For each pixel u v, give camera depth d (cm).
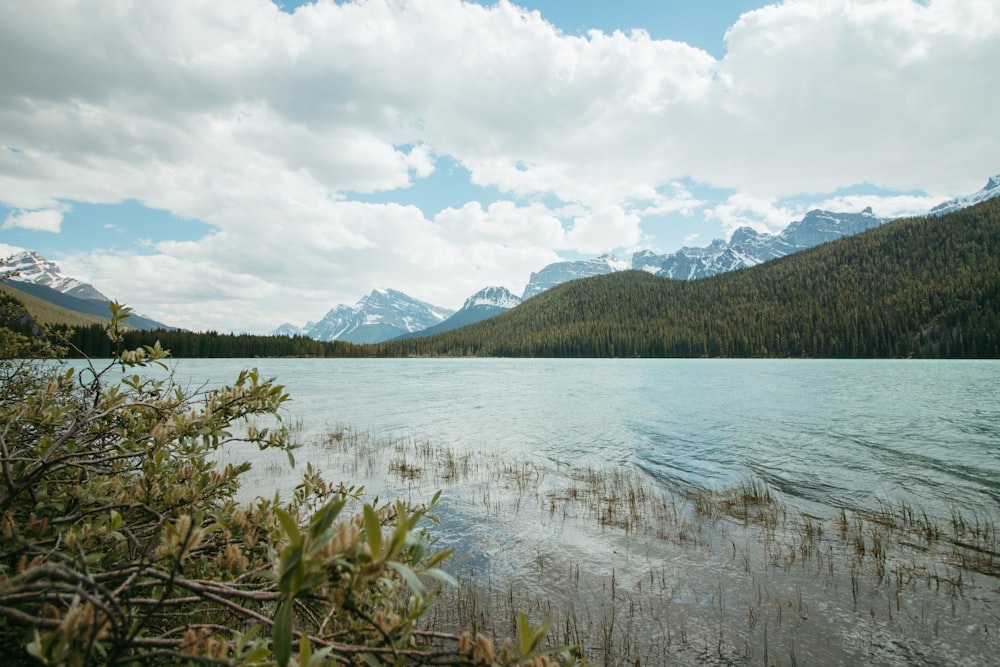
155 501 312
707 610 671
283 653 163
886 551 861
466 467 1473
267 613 333
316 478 421
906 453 1688
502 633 605
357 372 7994
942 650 581
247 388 371
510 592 715
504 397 3781
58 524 280
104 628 163
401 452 1691
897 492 1234
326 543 169
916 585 737
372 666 200
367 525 164
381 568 162
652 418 2575
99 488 308
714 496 1200
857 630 622
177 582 203
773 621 643
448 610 664
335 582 165
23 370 484
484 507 1106
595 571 789
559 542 907
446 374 7456
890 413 2694
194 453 336
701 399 3522
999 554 843
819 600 695
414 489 1238
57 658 150
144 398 389
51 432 350
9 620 217
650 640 600
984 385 4391
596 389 4500
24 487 267
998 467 1488
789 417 2580
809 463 1548
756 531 962
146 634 266
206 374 5125
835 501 1160
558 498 1177
